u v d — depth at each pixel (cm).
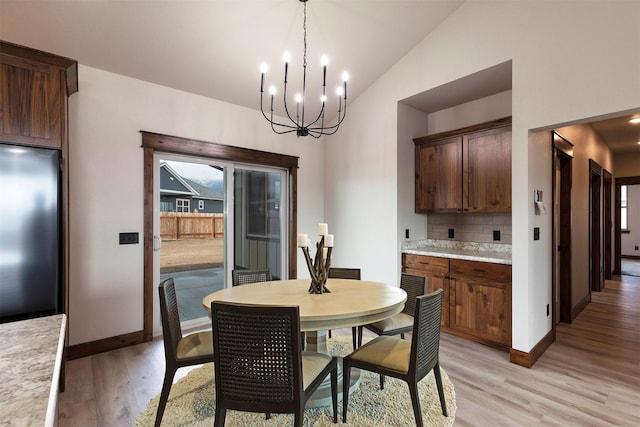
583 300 442
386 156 391
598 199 534
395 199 381
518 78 278
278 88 377
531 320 276
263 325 149
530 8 272
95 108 297
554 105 257
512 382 245
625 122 452
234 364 154
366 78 394
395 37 342
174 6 260
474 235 382
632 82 221
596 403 217
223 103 381
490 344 308
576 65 246
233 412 205
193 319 368
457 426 193
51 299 218
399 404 214
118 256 308
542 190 302
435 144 383
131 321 315
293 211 448
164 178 350
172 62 312
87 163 292
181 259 365
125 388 236
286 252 453
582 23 244
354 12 301
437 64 340
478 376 254
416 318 175
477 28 308
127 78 315
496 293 303
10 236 205
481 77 320
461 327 330
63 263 225
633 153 647
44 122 219
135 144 319
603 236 579
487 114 369
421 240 414
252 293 228
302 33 311
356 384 232
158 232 341
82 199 289
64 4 237
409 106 397
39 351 96
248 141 403
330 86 392
